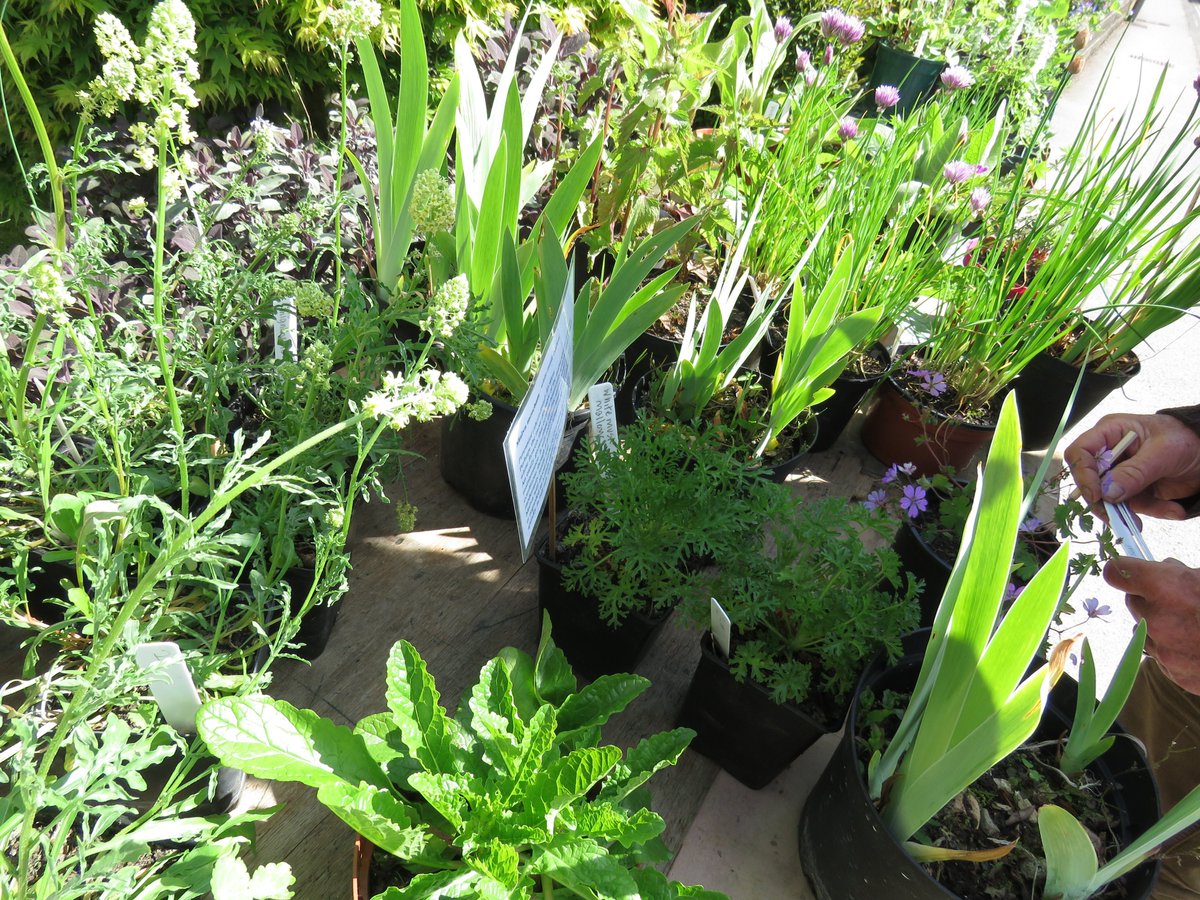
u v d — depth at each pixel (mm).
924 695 987
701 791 1321
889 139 2416
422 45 1375
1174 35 7699
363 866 940
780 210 2156
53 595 1232
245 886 786
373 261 1754
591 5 3213
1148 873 1012
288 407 1193
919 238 2033
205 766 1018
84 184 1445
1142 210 1711
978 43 4043
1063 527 1334
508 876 868
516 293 1467
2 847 750
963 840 1089
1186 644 1034
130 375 964
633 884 885
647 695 1446
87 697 790
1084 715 1124
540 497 993
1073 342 2230
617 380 1893
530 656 1439
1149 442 1294
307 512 1134
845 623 1138
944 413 1997
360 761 989
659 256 1450
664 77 1712
